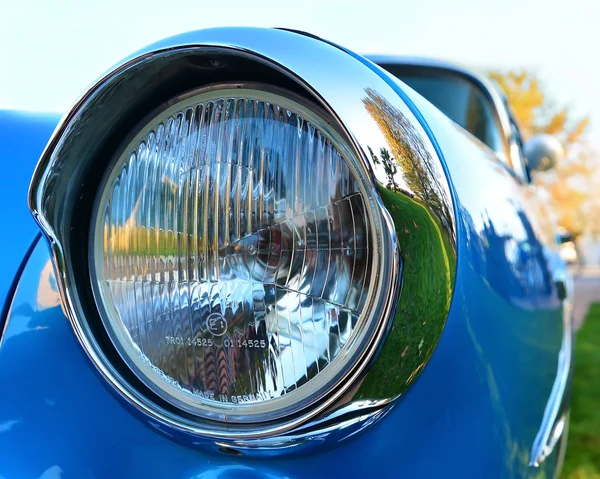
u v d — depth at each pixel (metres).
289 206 0.48
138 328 0.50
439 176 0.48
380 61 1.17
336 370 0.46
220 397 0.49
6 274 0.56
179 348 0.49
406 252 0.45
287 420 0.47
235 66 0.48
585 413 1.52
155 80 0.48
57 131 0.47
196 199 0.49
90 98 0.47
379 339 0.45
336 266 0.47
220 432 0.47
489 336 0.53
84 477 0.50
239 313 0.48
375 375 0.46
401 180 0.46
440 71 1.17
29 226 0.58
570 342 1.09
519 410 0.56
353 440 0.49
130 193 0.50
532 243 0.72
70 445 0.51
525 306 0.62
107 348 0.50
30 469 0.51
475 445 0.51
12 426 0.52
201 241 0.49
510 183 0.72
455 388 0.50
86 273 0.51
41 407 0.52
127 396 0.49
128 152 0.50
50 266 0.56
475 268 0.53
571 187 11.45
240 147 0.48
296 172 0.48
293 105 0.48
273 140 0.48
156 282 0.49
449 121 0.63
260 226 0.48
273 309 0.48
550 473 0.68
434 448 0.49
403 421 0.49
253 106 0.48
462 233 0.52
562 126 10.15
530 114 9.78
